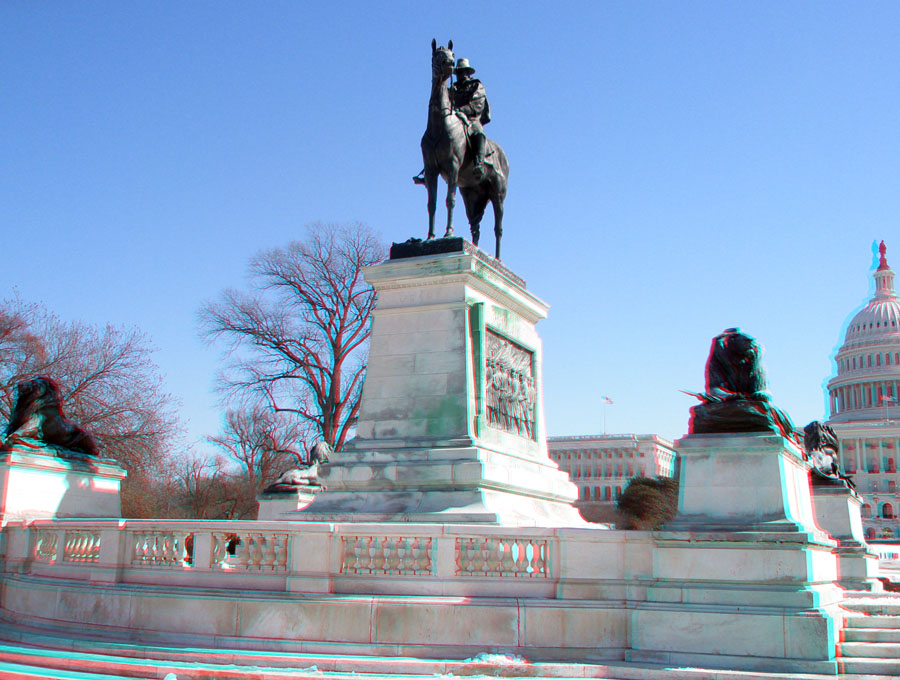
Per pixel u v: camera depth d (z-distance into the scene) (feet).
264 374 162.81
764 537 38.73
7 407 125.08
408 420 56.39
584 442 510.17
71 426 69.00
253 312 161.89
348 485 54.65
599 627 39.91
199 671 37.63
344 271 165.17
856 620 42.14
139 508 145.79
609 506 342.44
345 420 163.43
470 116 64.80
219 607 42.45
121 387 134.72
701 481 41.60
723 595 38.88
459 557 42.45
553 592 41.37
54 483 64.95
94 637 43.86
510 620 40.09
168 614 43.32
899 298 586.86
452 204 60.59
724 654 37.91
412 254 59.67
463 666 38.06
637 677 37.37
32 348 129.18
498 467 53.98
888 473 500.33
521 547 42.29
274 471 199.52
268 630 41.55
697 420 42.80
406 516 50.85
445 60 61.31
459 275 57.21
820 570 41.27
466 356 56.24
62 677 37.37
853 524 86.22
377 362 58.34
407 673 38.11
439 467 52.75
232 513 207.41
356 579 42.42
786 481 41.16
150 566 46.29
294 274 162.81
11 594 54.03
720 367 43.86
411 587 41.88
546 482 60.70
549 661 39.06
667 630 38.86
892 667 36.63
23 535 55.83
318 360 163.12
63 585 47.91
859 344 564.30
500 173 66.90
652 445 497.87
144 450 135.74
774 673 36.68
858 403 554.87
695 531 39.88
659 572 40.11
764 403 42.14
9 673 37.78
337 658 39.01
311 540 42.83
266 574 43.55
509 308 63.36
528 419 64.49
